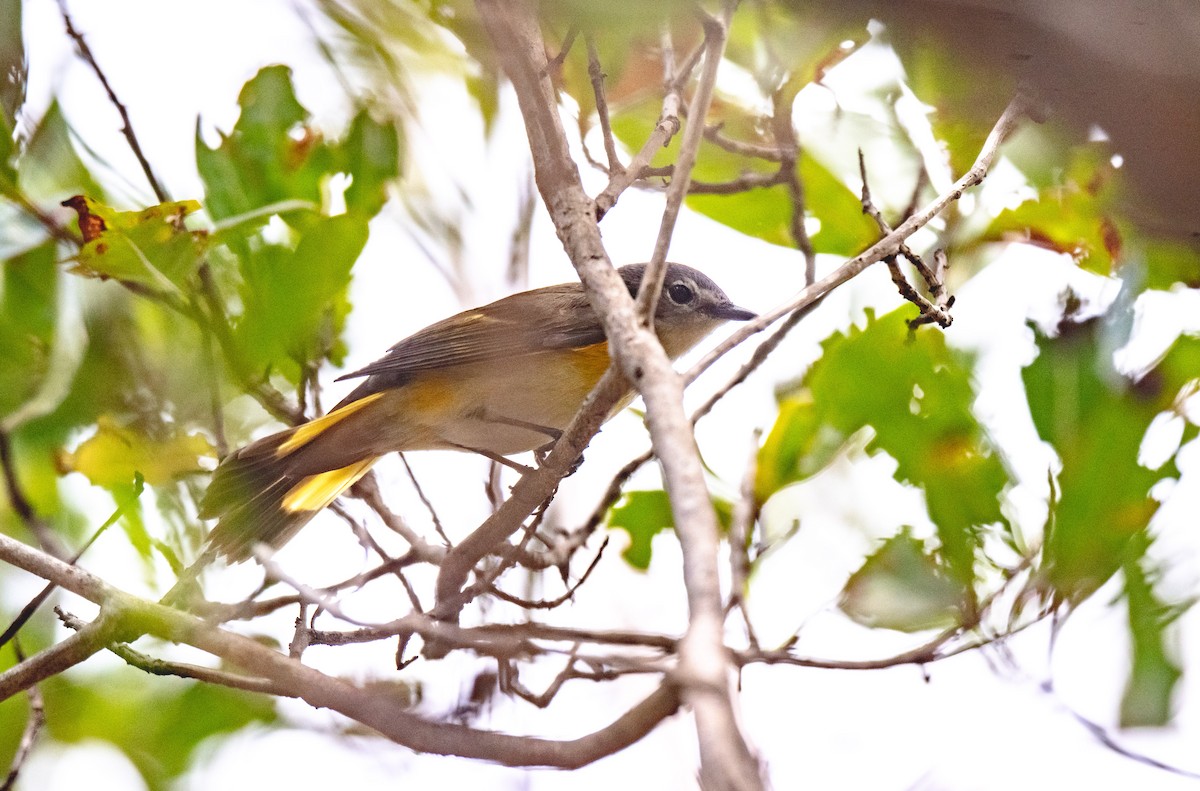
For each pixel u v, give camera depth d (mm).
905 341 9789
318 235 9273
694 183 9758
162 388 10266
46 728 12297
